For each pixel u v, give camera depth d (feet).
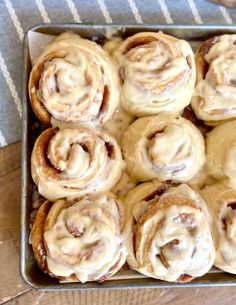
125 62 1.21
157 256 1.16
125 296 1.33
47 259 1.16
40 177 1.16
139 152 1.21
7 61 1.30
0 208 1.29
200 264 1.17
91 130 1.19
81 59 1.17
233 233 1.20
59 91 1.17
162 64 1.20
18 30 1.31
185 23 1.37
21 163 1.27
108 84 1.21
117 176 1.22
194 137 1.24
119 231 1.18
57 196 1.19
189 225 1.15
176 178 1.22
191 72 1.24
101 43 1.29
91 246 1.14
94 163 1.15
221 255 1.22
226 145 1.24
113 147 1.20
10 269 1.29
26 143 1.19
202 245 1.15
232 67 1.24
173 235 1.14
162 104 1.22
